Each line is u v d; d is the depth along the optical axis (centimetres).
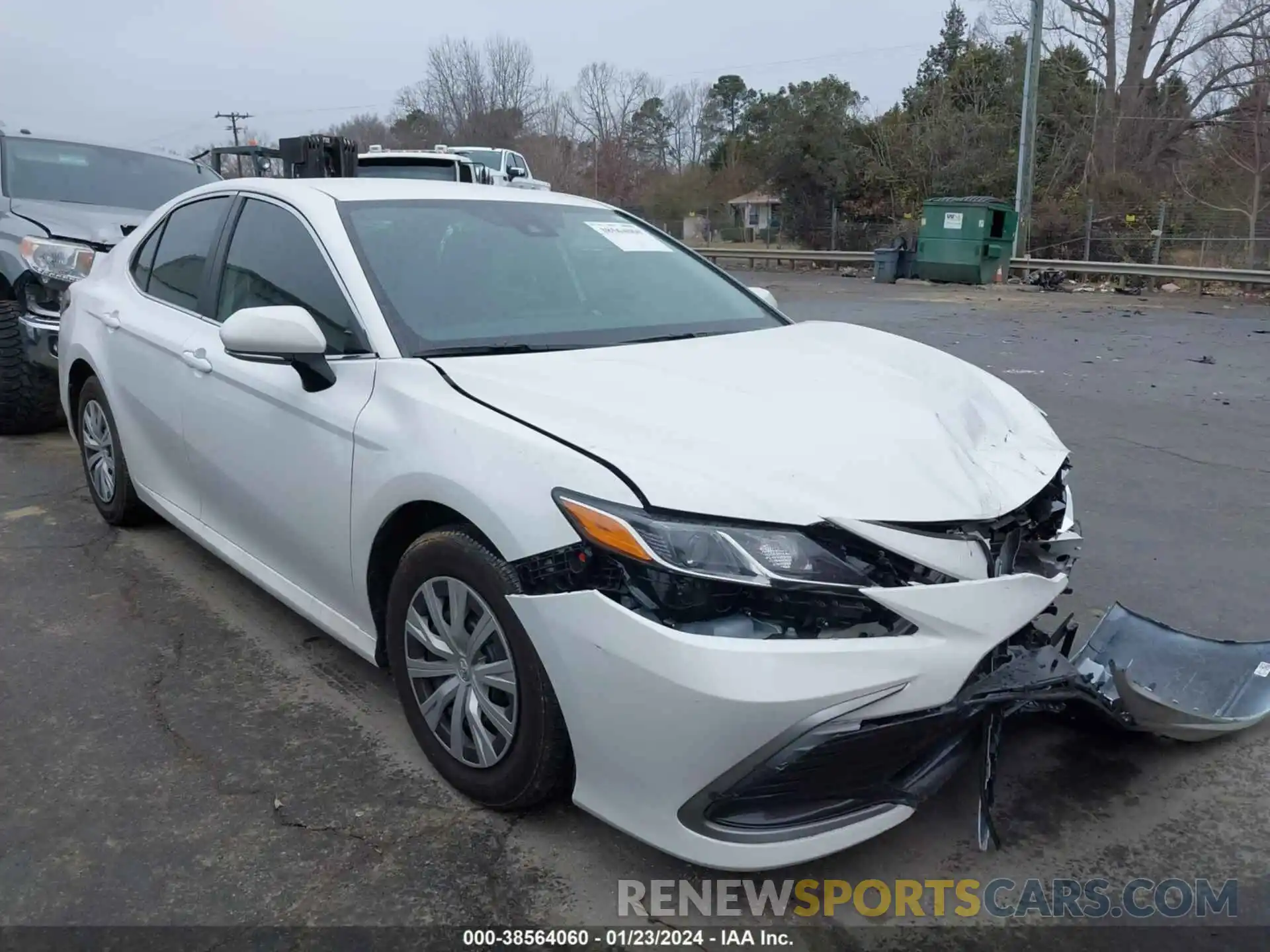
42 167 751
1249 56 3288
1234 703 323
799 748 220
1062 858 269
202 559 462
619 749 233
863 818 238
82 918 239
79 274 635
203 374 371
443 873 256
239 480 356
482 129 5188
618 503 232
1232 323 1444
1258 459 652
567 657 238
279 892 249
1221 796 296
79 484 571
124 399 439
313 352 297
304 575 337
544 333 324
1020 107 3612
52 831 271
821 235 3225
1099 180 3094
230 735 319
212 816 277
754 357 316
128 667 362
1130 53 3469
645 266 392
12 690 345
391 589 292
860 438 256
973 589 238
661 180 4262
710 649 219
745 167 3966
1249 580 450
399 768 301
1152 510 549
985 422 304
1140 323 1434
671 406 262
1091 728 324
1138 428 738
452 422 270
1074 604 423
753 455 242
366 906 245
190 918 240
